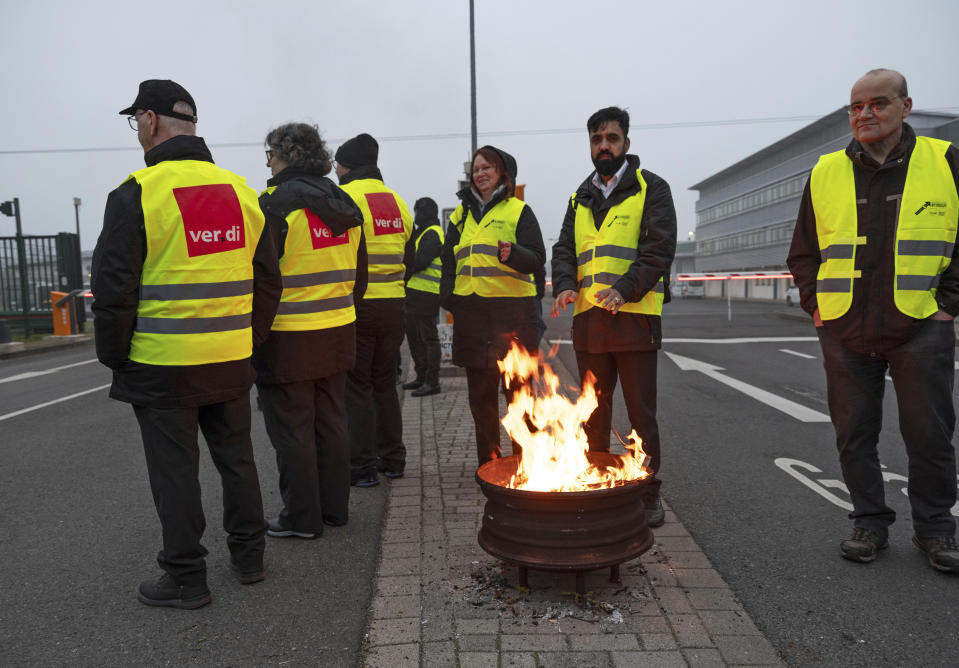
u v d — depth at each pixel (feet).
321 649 8.65
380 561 11.13
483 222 14.20
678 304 164.14
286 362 11.89
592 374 13.07
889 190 10.60
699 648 8.29
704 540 12.01
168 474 9.60
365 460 15.26
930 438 10.57
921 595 9.82
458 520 12.80
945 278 10.40
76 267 68.95
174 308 9.31
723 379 30.78
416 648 8.38
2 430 23.50
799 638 8.71
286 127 12.46
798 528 12.54
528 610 9.25
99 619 9.61
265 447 19.65
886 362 11.04
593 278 12.59
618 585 9.96
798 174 227.40
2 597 10.41
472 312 14.28
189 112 9.80
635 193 12.48
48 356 52.70
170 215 9.16
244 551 10.52
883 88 10.30
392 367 15.62
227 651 8.66
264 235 10.43
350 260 12.82
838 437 11.46
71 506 14.85
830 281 11.14
